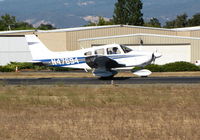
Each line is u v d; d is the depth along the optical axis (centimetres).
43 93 5872
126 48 8225
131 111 4419
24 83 7450
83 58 8431
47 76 9362
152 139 3244
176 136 3312
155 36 13538
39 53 8850
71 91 6003
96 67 8338
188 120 3903
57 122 3875
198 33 15775
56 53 8744
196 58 13538
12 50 14962
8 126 3725
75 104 4903
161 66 10844
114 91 5991
